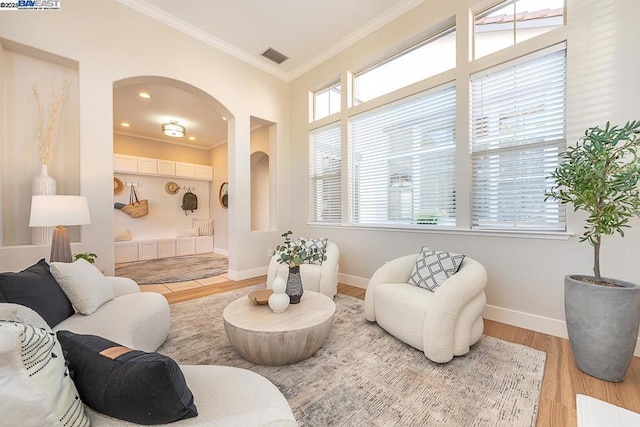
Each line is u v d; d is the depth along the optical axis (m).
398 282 2.47
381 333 2.27
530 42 2.31
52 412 0.62
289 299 2.00
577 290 1.69
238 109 4.05
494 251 2.52
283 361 1.73
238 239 4.10
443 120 2.90
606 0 1.99
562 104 2.21
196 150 7.34
